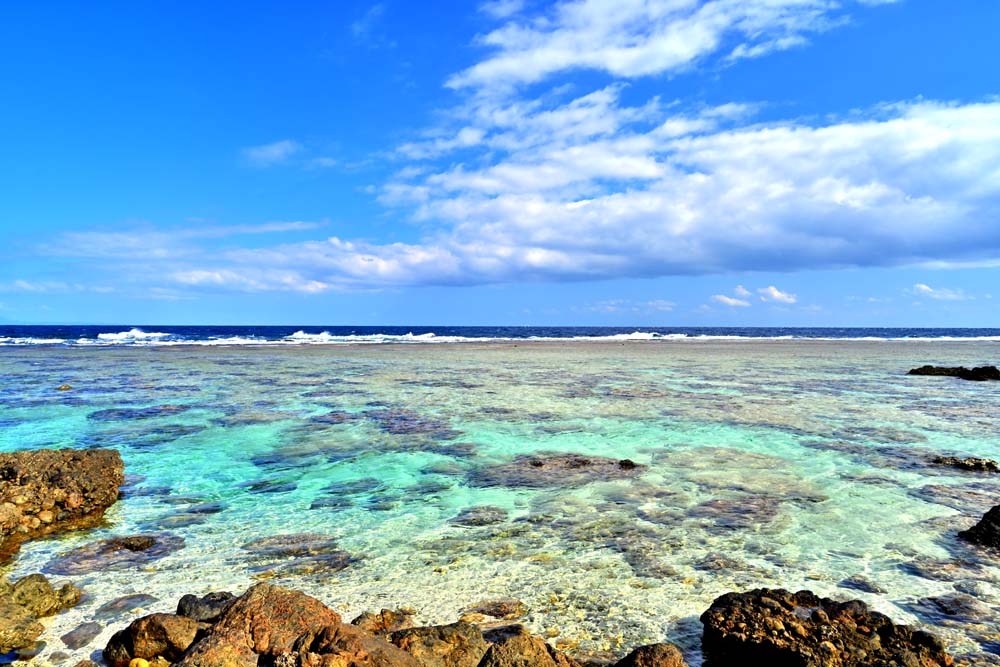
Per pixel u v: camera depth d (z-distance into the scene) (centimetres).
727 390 2667
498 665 524
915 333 18788
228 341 7512
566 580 773
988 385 2886
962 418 1959
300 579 779
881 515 1029
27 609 667
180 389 2638
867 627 616
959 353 5653
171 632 577
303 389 2658
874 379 3150
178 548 891
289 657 516
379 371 3506
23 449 1506
